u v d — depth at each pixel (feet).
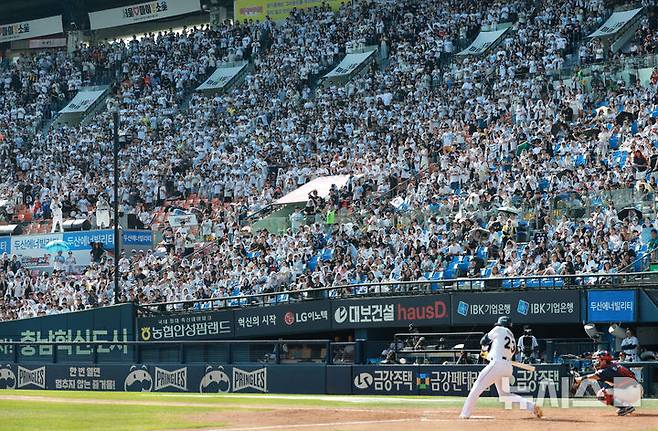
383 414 131.44
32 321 253.24
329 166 303.48
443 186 263.29
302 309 230.89
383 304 220.64
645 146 241.76
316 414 132.98
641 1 319.88
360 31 369.50
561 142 260.21
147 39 426.92
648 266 200.64
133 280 280.31
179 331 242.58
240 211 293.43
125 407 152.05
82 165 357.41
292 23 395.14
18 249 319.88
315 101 348.18
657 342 202.90
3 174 371.76
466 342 198.18
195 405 155.63
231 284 257.14
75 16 472.03
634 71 284.82
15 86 429.79
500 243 226.79
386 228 249.96
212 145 343.46
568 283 205.46
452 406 146.20
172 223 301.02
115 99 390.63
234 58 395.14
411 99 321.52
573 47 317.22
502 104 293.23
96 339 246.68
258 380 188.44
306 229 264.93
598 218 221.05
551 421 118.42
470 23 345.10
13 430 118.93
